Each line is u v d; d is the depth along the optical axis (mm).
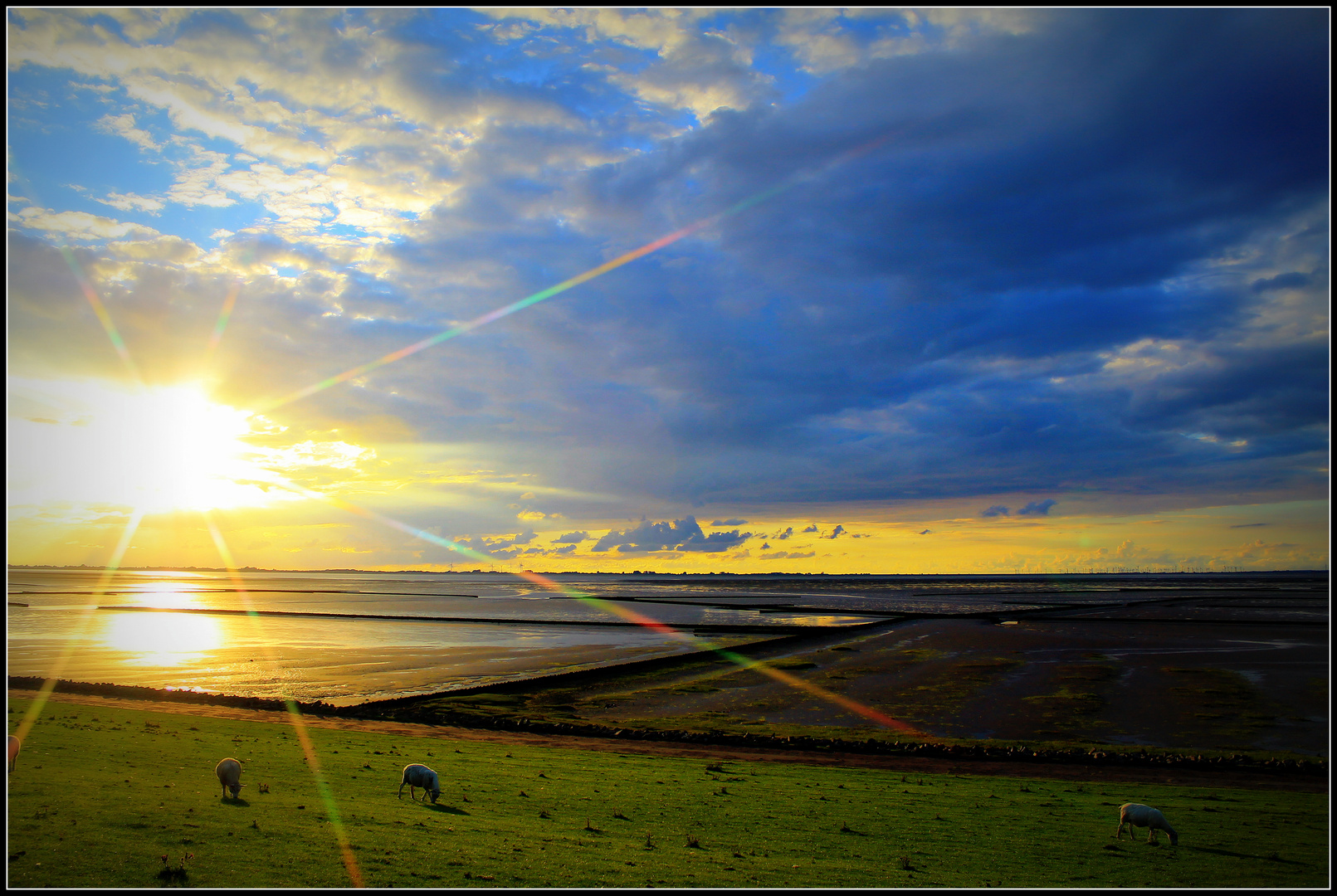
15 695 48594
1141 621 138625
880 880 17766
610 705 58625
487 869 16688
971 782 32500
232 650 92625
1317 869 20031
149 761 26922
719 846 20531
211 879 14703
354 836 18516
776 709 57000
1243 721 50281
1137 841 22609
